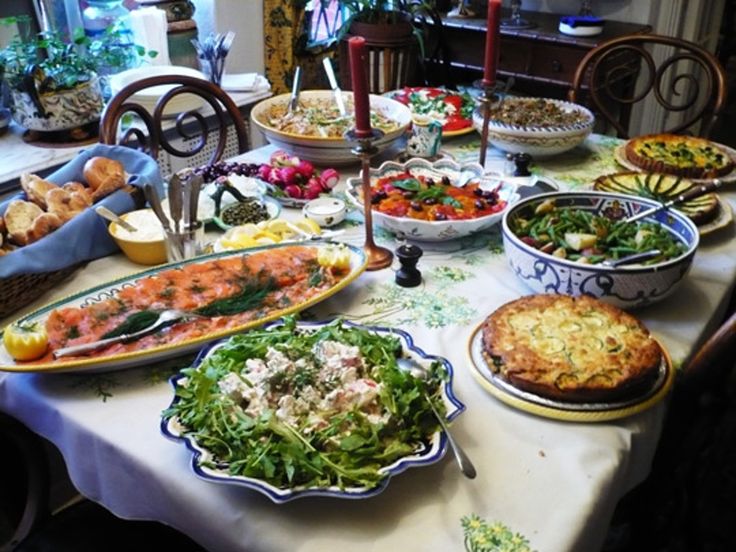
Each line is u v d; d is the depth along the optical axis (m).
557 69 3.04
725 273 1.32
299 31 3.00
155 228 1.36
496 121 1.77
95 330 1.08
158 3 2.48
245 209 1.50
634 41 2.25
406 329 1.14
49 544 1.15
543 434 0.92
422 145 1.78
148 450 0.90
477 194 1.46
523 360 0.96
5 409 1.06
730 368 1.04
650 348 0.98
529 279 1.19
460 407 0.89
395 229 1.36
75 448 0.97
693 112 3.92
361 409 0.86
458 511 0.81
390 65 2.88
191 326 1.09
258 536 0.79
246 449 0.81
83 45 2.42
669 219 1.29
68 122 2.07
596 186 1.58
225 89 2.55
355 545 0.77
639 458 0.96
